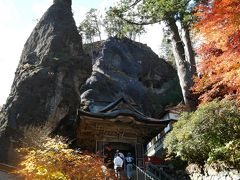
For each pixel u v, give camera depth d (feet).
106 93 109.70
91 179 27.58
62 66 73.31
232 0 23.03
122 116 53.98
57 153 26.96
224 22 23.93
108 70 124.26
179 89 127.34
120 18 52.44
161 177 46.29
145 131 58.18
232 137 32.60
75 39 83.35
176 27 50.78
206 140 34.04
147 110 114.62
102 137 56.95
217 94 38.52
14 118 62.28
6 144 58.03
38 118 63.93
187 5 44.73
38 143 52.06
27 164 25.68
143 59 138.00
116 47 135.64
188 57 51.83
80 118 53.11
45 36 83.41
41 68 71.82
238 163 29.30
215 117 34.12
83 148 62.90
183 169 42.39
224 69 27.55
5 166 35.94
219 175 32.04
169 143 39.60
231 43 25.34
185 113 40.73
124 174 45.83
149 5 47.26
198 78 34.73
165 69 140.97
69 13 90.07
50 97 67.62
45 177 25.08
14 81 74.28
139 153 57.57
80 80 75.87
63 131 66.54
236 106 33.76
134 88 119.44
